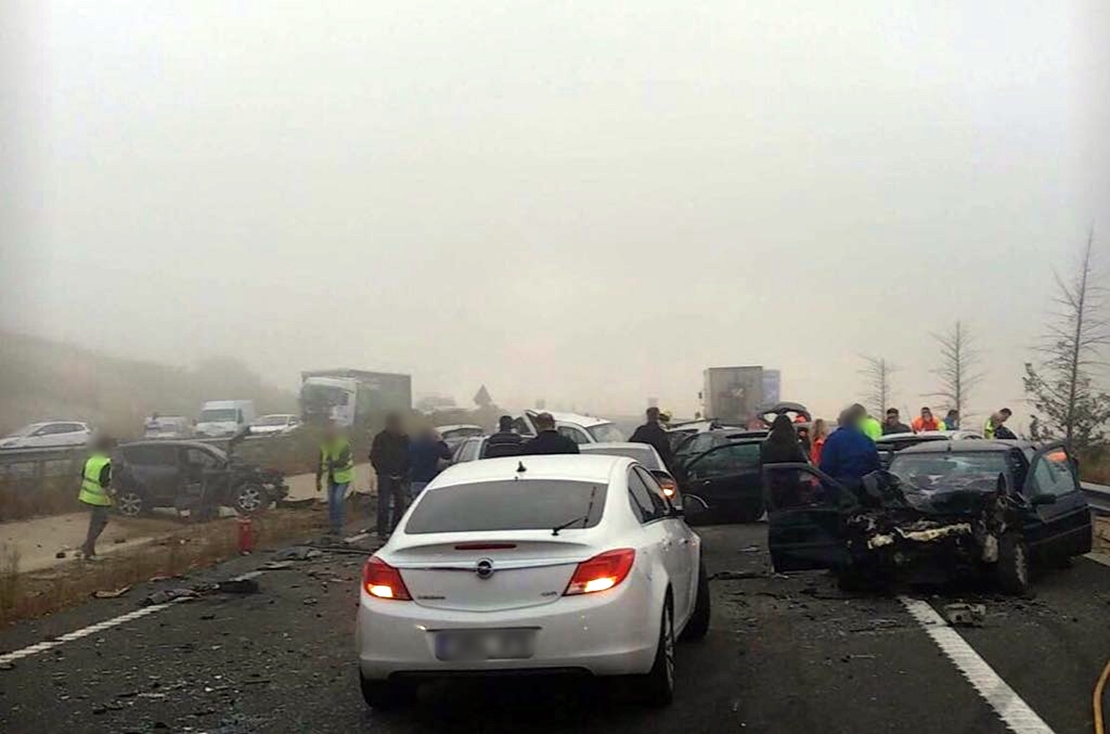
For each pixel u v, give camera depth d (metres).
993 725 6.52
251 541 17.61
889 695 7.27
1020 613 10.02
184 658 9.30
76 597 12.71
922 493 11.65
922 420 26.41
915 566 10.83
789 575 12.77
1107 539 15.73
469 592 6.57
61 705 7.73
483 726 6.96
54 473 24.48
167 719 7.29
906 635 9.15
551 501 7.28
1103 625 9.34
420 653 6.54
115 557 16.56
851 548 10.98
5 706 7.72
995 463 11.98
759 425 27.56
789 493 11.49
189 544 17.08
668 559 7.55
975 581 11.38
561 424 21.53
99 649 9.74
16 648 9.85
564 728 6.80
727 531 18.14
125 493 23.36
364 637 6.76
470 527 7.05
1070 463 12.97
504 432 18.23
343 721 7.16
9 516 21.94
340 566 15.46
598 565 6.62
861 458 12.42
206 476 23.36
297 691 8.02
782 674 7.95
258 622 10.98
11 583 11.89
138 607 12.10
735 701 7.24
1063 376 27.22
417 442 19.56
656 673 6.91
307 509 24.78
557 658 6.43
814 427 21.78
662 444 18.27
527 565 6.57
